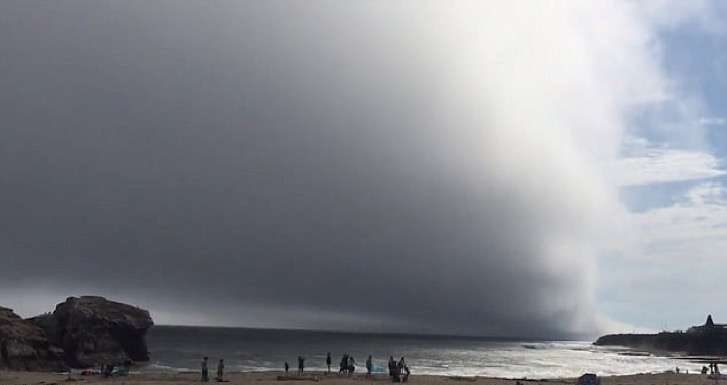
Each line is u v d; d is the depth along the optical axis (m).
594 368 126.69
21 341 82.94
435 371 103.75
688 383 65.81
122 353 98.25
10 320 86.25
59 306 98.75
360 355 158.00
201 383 53.78
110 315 100.19
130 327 101.81
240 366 106.50
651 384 64.25
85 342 94.19
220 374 59.31
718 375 77.06
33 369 82.06
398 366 59.34
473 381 62.56
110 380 57.03
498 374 98.62
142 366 97.69
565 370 117.06
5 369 78.38
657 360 176.38
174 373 73.88
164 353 139.75
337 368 104.81
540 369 117.81
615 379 72.31
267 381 56.62
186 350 155.75
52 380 55.56
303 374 67.00
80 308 97.12
